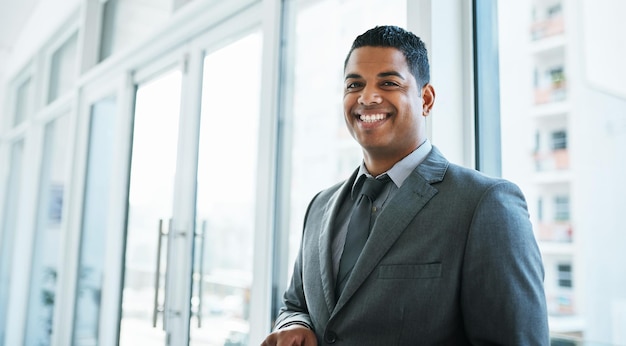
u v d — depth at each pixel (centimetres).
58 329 273
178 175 206
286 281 168
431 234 75
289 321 92
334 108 285
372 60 83
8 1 358
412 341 73
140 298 225
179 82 216
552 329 134
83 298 270
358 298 77
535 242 72
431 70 115
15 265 369
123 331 236
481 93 121
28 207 374
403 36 86
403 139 84
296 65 179
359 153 214
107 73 267
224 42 197
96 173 276
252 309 162
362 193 89
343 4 177
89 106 285
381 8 146
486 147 121
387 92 82
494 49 126
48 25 348
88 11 292
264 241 161
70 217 283
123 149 247
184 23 209
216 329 186
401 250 76
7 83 448
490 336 69
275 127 164
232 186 186
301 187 190
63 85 350
